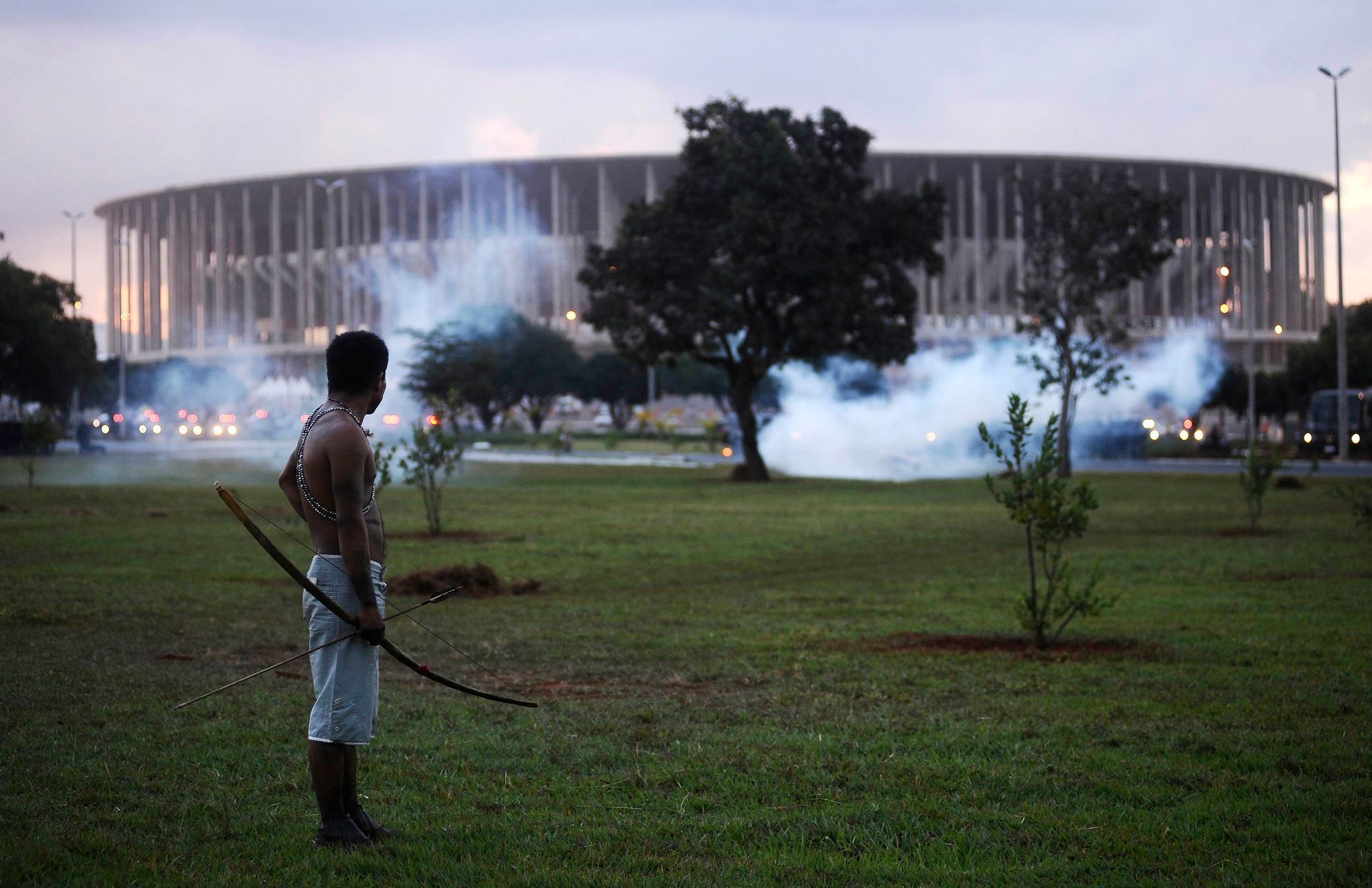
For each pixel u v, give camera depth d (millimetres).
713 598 13883
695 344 44656
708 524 24891
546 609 12977
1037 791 6086
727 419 78500
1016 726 7414
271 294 145875
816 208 42812
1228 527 23438
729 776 6336
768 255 42562
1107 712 7789
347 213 138125
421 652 10273
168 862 5020
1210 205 132250
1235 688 8555
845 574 16500
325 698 5195
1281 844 5266
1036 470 10312
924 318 128375
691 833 5402
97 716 7617
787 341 45062
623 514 27672
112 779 6211
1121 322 42594
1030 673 9164
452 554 18688
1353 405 62906
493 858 5078
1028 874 4879
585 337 130250
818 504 31266
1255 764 6520
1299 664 9477
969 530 23406
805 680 8930
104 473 43156
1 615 11648
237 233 146125
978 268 126562
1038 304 43594
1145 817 5648
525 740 7133
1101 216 41500
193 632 11117
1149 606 12953
